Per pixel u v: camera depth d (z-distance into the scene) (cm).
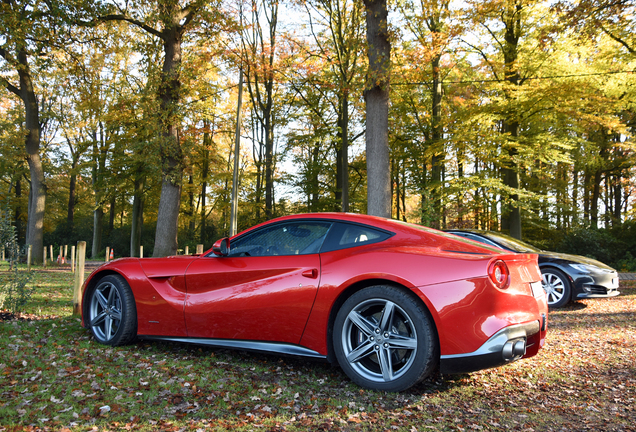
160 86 1669
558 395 302
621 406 281
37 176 2220
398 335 289
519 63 1641
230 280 355
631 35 1520
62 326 464
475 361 269
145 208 3203
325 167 2714
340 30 1722
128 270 400
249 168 3203
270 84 2377
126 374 312
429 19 1650
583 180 2852
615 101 1573
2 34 1526
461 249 297
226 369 335
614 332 530
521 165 1738
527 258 320
